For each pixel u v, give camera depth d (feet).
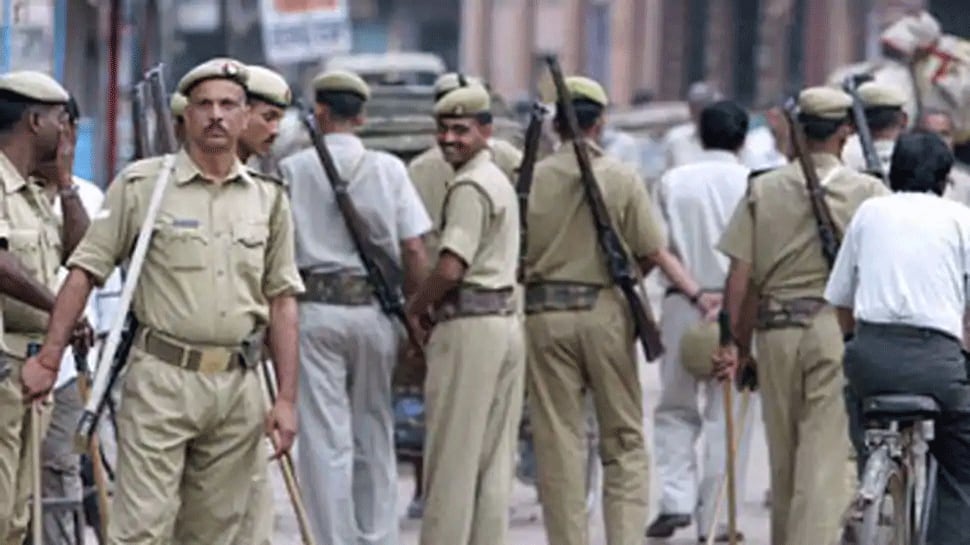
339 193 87.40
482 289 83.46
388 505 89.92
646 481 88.28
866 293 76.18
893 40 131.85
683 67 443.32
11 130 73.92
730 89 438.81
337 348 87.92
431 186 98.17
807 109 86.43
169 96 90.74
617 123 268.62
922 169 77.20
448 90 94.17
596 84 89.10
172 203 69.26
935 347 75.41
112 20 143.95
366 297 88.07
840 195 85.97
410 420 104.17
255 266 69.82
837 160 86.89
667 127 268.41
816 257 85.87
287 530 101.40
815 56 414.00
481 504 84.28
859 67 133.69
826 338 85.66
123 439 69.15
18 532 73.77
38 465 72.43
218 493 70.33
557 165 87.51
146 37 157.79
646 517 88.33
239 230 69.56
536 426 88.22
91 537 94.12
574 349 87.51
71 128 77.15
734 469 88.17
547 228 87.25
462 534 83.71
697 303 90.79
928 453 76.54
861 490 73.05
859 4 409.28
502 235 83.76
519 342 84.69
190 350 69.05
